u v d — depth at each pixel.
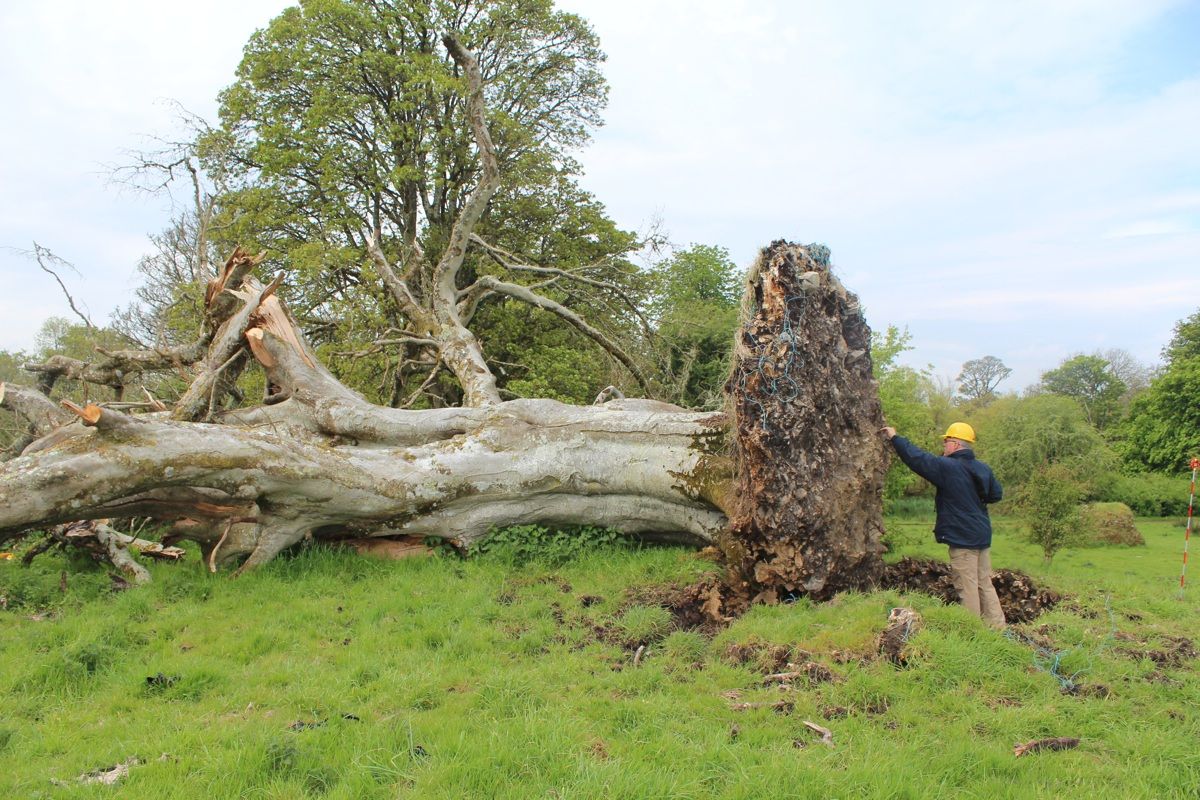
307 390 10.55
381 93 21.58
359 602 7.73
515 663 6.17
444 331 14.61
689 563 8.84
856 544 7.76
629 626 6.83
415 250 19.23
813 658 5.95
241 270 11.78
